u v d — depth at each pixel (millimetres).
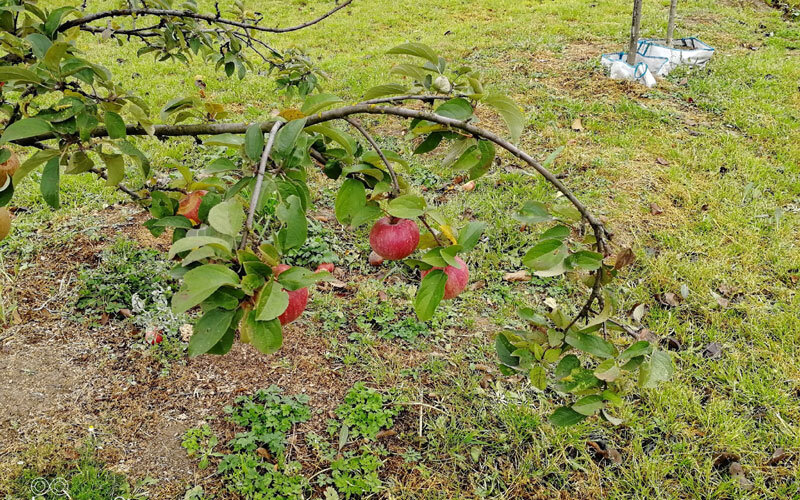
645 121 6012
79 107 1425
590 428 2947
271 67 3158
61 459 2693
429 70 1485
